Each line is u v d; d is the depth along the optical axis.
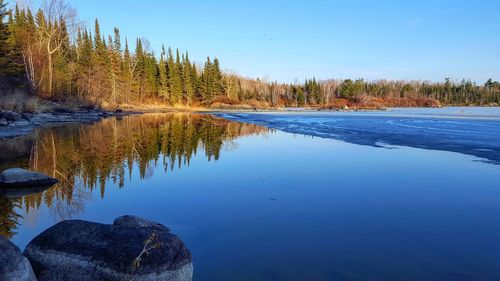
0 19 37.78
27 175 10.63
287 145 19.78
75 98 48.03
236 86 100.81
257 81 128.88
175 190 10.30
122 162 14.72
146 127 32.25
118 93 67.06
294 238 6.65
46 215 8.12
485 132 24.89
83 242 4.78
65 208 8.63
